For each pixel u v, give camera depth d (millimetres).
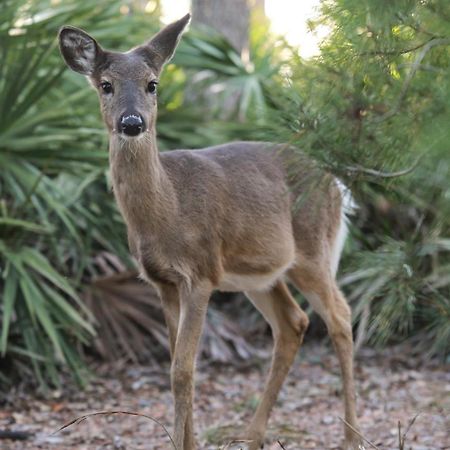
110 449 10562
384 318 8055
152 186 9039
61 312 13273
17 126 13305
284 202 10055
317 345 16297
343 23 6637
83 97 13953
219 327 15594
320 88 7141
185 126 16719
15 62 13180
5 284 12992
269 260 9930
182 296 9289
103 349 14797
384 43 6711
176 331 9469
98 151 13688
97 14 14906
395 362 15133
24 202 13180
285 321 10469
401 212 15484
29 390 13484
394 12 6434
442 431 11148
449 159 6062
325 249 10352
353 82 6969
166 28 9477
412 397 13102
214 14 20328
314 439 10953
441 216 6895
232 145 10172
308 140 7219
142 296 15070
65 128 13641
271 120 8664
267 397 10219
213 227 9406
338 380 14141
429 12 6336
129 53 9305
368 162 7242
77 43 9336
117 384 13906
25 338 13195
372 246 15133
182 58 16969
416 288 7887
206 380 14250
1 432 10984
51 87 13242
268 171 10039
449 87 6055
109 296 14914
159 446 10602
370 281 14086
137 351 14961
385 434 11055
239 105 17578
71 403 12922
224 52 17203
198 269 9305
